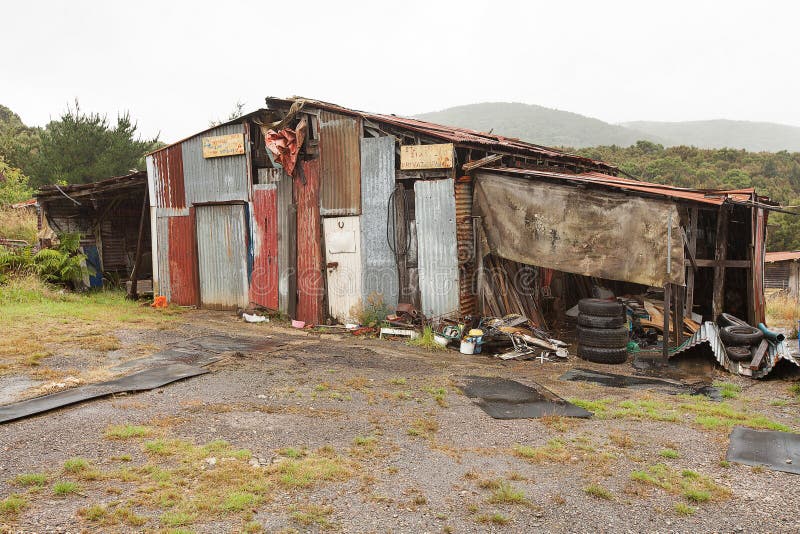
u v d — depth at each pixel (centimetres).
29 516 361
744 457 510
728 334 907
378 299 1138
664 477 466
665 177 5078
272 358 867
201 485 419
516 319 1070
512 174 1037
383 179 1117
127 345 896
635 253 934
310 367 822
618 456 514
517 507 410
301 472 449
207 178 1335
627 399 711
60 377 695
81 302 1323
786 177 5216
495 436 564
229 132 1291
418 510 400
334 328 1153
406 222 1112
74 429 523
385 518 386
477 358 961
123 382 682
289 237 1232
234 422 566
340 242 1168
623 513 405
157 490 408
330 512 389
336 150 1159
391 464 483
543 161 1396
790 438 560
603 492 433
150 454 473
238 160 1289
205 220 1347
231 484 423
